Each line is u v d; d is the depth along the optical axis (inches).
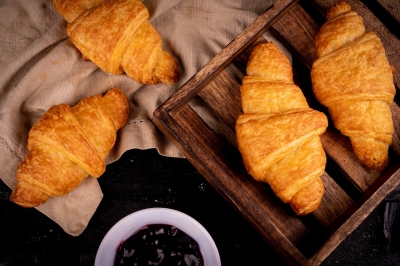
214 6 17.0
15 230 17.1
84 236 17.3
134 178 17.6
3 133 16.3
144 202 17.6
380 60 14.7
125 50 15.6
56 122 15.0
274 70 14.8
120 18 15.2
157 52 15.7
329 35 15.3
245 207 14.5
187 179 17.6
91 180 16.7
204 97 16.0
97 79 16.9
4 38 16.8
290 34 16.4
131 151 17.6
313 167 14.2
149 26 15.8
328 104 15.3
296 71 16.7
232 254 17.5
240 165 16.1
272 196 15.8
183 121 15.8
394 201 17.6
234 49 15.1
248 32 15.2
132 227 15.5
